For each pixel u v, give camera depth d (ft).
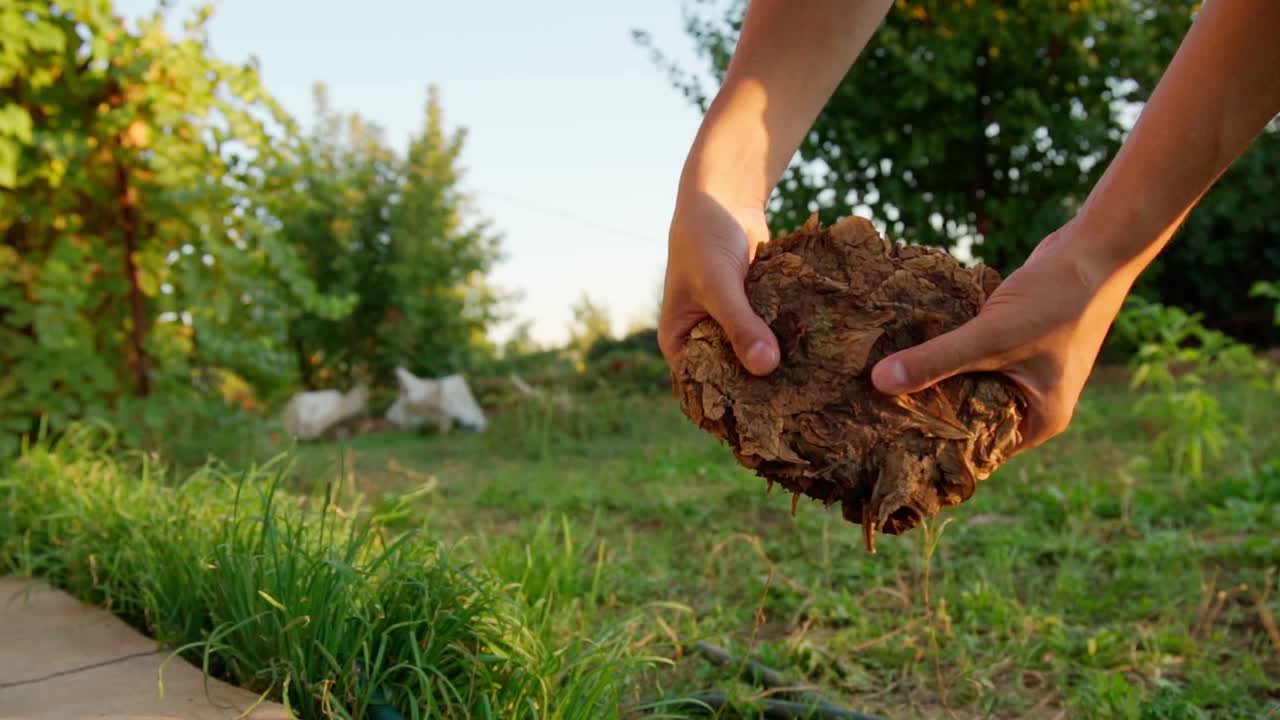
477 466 21.09
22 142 14.84
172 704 5.86
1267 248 39.32
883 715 7.20
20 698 5.96
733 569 11.09
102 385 15.26
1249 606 9.42
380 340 47.19
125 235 15.89
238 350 16.48
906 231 31.94
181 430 16.01
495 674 6.03
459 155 51.39
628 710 6.55
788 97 5.01
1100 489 13.99
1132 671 7.90
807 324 4.35
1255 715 6.95
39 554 9.19
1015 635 8.58
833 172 31.22
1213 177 3.85
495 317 52.75
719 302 4.32
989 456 4.20
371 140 49.62
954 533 12.35
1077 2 31.89
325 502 6.56
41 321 14.42
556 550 10.19
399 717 5.58
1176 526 12.94
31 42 14.10
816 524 12.98
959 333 4.08
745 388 4.34
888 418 4.20
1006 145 32.32
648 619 8.64
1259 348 38.73
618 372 36.81
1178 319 16.67
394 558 6.95
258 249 16.84
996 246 32.24
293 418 32.60
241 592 6.40
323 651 5.69
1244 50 3.69
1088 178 32.71
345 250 46.42
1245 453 15.42
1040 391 4.18
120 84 15.01
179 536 7.63
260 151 16.29
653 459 19.74
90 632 7.25
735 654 8.01
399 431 33.37
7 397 14.75
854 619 8.99
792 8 4.99
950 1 31.63
